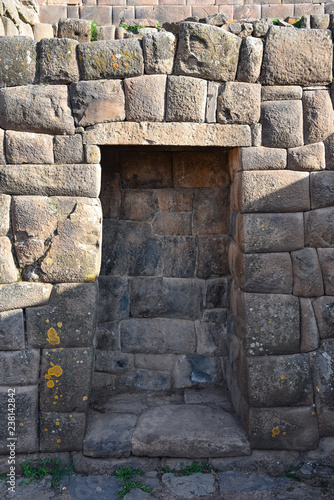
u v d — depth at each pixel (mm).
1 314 3043
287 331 3115
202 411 3533
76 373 3113
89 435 3225
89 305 3082
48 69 2939
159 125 2998
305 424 3168
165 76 2971
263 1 4328
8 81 2947
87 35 3230
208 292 3834
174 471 3158
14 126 2969
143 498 2895
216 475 3123
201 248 3793
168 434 3219
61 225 3029
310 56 2984
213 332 3869
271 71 2996
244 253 3090
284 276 3094
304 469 3115
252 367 3123
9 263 3021
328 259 3104
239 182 3117
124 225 3764
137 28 3475
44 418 3141
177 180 3729
